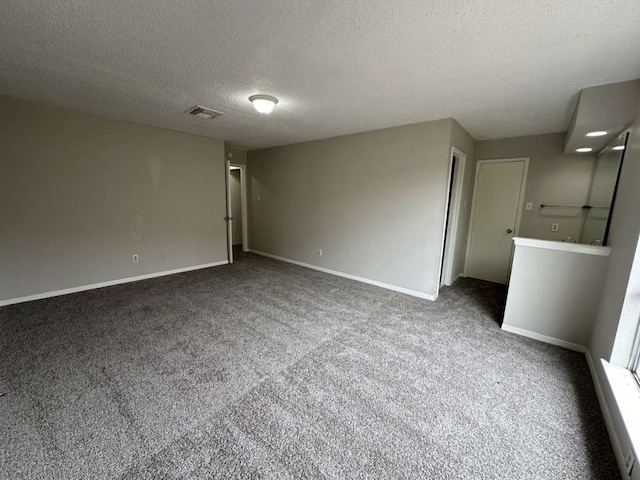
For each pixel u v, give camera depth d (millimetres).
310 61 2031
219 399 1794
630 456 1300
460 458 1435
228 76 2309
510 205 4223
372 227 4137
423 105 2891
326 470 1350
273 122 3672
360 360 2262
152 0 1404
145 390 1852
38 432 1510
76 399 1752
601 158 3266
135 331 2633
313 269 5000
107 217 3781
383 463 1396
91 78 2398
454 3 1377
